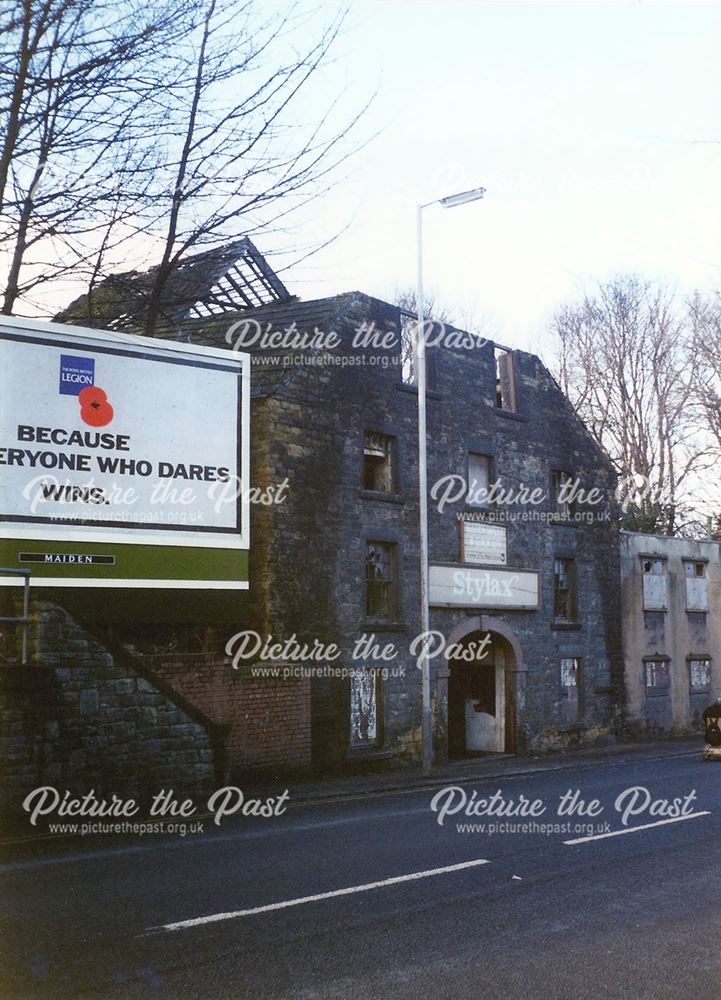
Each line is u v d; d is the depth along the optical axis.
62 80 11.24
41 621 13.66
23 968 6.91
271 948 7.41
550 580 27.36
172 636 18.33
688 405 42.66
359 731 21.12
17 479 15.77
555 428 28.23
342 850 11.20
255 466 19.73
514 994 6.56
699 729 34.28
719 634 35.97
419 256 21.03
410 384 23.28
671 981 6.86
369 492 21.80
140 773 14.53
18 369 15.91
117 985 6.57
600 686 29.08
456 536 24.30
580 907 8.76
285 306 22.70
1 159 11.88
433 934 7.85
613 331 44.75
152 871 10.01
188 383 17.73
